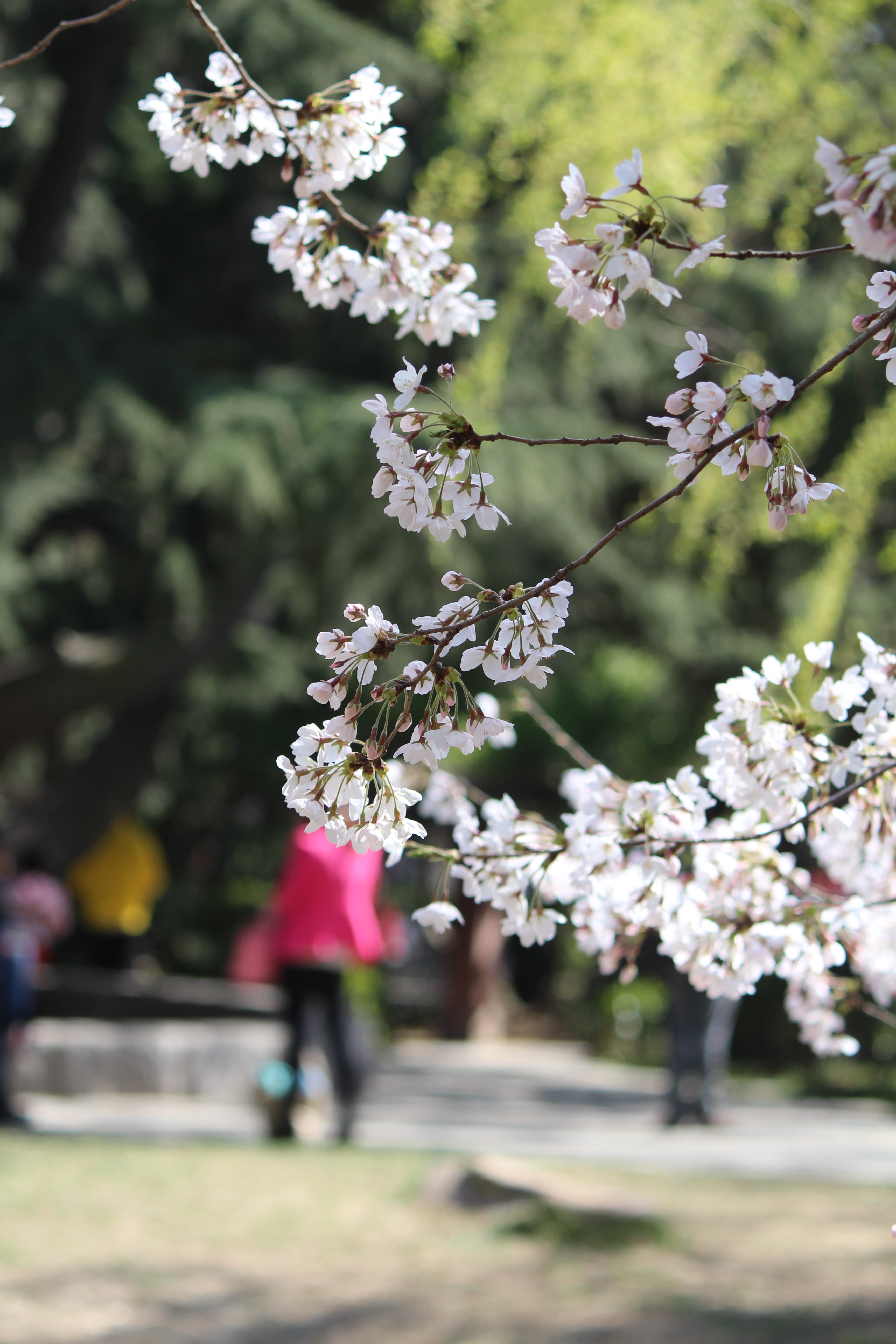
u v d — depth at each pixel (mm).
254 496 9422
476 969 22109
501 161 6707
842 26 6246
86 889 15195
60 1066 10812
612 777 2262
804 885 2312
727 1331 4586
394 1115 10570
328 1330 4637
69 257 13250
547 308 9086
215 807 22344
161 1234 5746
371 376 11617
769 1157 8609
